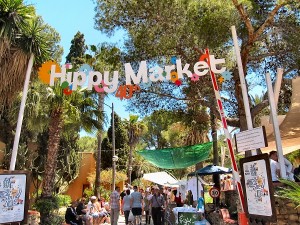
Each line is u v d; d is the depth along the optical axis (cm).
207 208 1400
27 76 725
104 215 1612
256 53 1270
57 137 1348
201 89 1270
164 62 1221
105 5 1229
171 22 1088
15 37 757
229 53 1114
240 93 1195
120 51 1260
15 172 584
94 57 1909
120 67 1225
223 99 1346
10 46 757
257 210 498
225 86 1352
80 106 1530
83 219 1355
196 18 1092
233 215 1127
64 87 696
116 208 1433
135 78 694
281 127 873
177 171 3662
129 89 697
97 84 697
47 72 702
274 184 552
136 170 3934
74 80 695
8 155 2108
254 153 629
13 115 1522
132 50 1240
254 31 1146
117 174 3238
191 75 682
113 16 1205
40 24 809
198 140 2067
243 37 1184
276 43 1214
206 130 1872
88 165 3216
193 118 1476
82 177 3167
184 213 1130
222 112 628
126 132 3828
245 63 1148
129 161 3647
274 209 460
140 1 1120
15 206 573
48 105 1394
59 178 2505
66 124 1600
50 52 801
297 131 855
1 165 2000
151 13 1115
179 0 1084
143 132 3972
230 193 1351
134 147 3956
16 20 756
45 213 1188
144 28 1130
